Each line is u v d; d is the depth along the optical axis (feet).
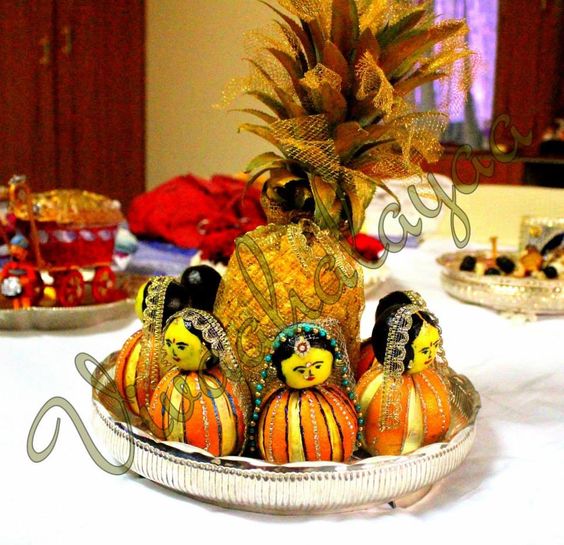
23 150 13.35
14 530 2.22
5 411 2.89
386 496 2.25
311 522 2.23
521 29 13.66
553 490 2.45
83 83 13.99
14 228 3.96
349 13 2.41
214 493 2.24
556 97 14.17
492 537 2.24
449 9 12.97
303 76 2.52
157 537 2.18
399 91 2.50
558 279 4.33
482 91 13.96
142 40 14.61
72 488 2.40
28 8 12.94
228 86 2.65
